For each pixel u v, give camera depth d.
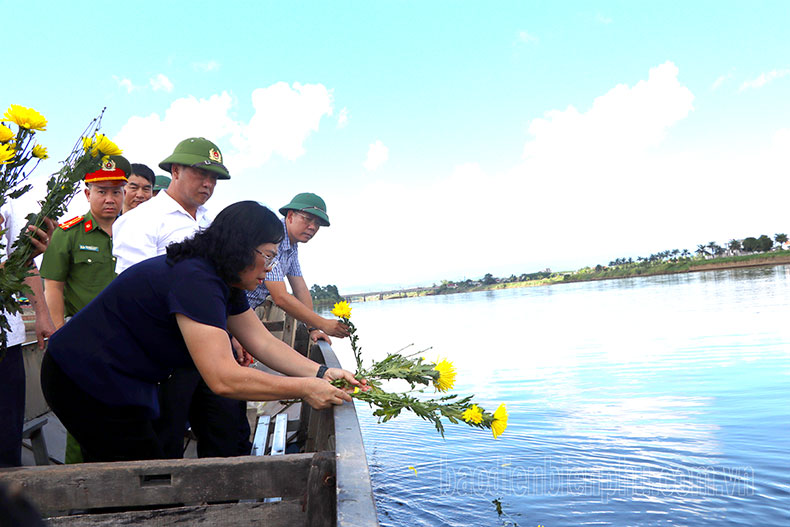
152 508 2.14
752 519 4.13
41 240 2.05
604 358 15.91
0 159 1.73
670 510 4.34
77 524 1.67
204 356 1.87
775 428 6.91
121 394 2.02
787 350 14.72
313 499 1.60
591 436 7.01
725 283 76.38
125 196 3.72
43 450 3.32
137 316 1.95
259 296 3.91
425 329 34.41
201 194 3.15
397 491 4.77
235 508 1.72
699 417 7.92
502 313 50.53
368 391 2.12
